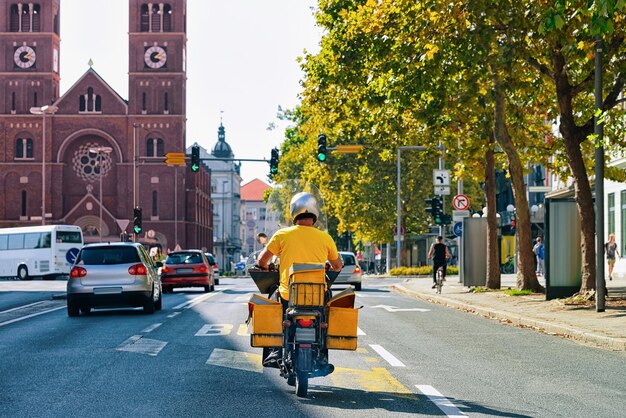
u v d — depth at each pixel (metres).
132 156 101.50
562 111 22.56
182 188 101.88
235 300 29.38
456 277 52.38
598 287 19.89
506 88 22.44
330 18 29.61
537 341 15.35
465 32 21.59
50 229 66.19
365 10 23.89
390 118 26.66
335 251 9.63
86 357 12.76
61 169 100.75
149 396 9.29
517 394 9.50
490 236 31.27
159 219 101.50
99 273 22.03
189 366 11.74
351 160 59.72
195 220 104.69
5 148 100.50
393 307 25.08
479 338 15.84
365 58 26.28
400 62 23.19
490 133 28.08
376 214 60.31
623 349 13.88
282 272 9.48
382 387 9.95
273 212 10.98
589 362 12.37
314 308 9.10
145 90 102.12
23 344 14.68
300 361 8.91
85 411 8.40
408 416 8.17
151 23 102.56
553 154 31.22
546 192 52.91
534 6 20.02
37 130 100.81
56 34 103.88
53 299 31.78
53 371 11.25
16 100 100.94
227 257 172.38
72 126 101.44
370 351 13.60
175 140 102.00
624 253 39.84
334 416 8.16
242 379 10.55
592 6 13.03
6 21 101.00
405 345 14.54
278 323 9.29
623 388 9.95
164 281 36.44
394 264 90.06
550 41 20.89
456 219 36.38
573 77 25.61
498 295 27.27
